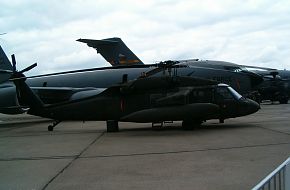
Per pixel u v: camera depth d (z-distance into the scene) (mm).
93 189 6156
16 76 16859
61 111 16547
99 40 29188
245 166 7383
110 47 29750
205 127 15578
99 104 15844
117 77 27734
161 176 6859
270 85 36312
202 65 26141
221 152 9125
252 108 15492
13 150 11242
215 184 6109
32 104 17000
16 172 7848
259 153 8750
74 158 9273
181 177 6711
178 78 15086
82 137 14055
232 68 26391
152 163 8141
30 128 19766
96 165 8227
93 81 27828
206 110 14297
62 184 6590
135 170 7500
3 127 21703
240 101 15398
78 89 26047
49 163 8719
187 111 14234
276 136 11648
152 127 15930
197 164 7797
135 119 14945
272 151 8938
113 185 6363
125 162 8414
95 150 10484
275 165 7355
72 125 20828
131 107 15445
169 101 14453
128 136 13680
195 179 6508
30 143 12859
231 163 7738
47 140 13570
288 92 36969
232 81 25891
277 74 36688
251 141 10781
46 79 28844
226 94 15305
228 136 12188
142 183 6402
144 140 12211
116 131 15695
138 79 15117
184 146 10414
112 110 15664
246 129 14094
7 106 21406
